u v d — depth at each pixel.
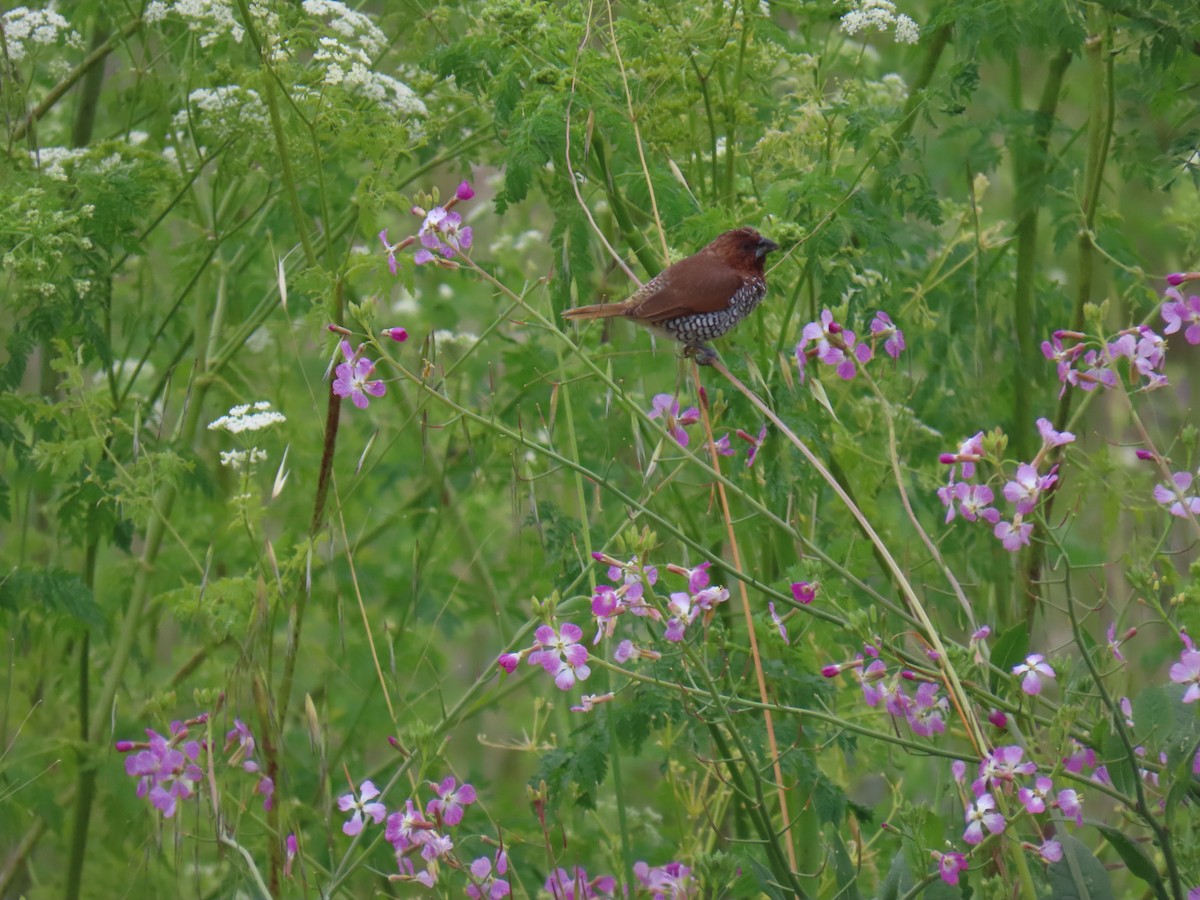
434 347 8.54
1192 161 8.92
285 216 11.87
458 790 7.45
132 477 9.83
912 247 11.10
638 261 9.82
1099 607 7.33
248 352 13.35
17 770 10.20
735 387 9.20
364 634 11.64
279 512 12.74
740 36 9.95
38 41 10.35
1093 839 10.95
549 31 9.14
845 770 10.59
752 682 8.74
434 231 7.74
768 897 7.05
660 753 10.83
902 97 11.50
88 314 9.67
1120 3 9.02
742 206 10.02
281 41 9.68
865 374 7.35
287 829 7.84
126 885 10.41
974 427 10.73
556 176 9.78
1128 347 7.07
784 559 9.74
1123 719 6.41
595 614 6.79
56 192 10.04
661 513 10.47
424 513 11.84
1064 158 11.49
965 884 7.01
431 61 9.80
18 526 12.59
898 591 9.23
